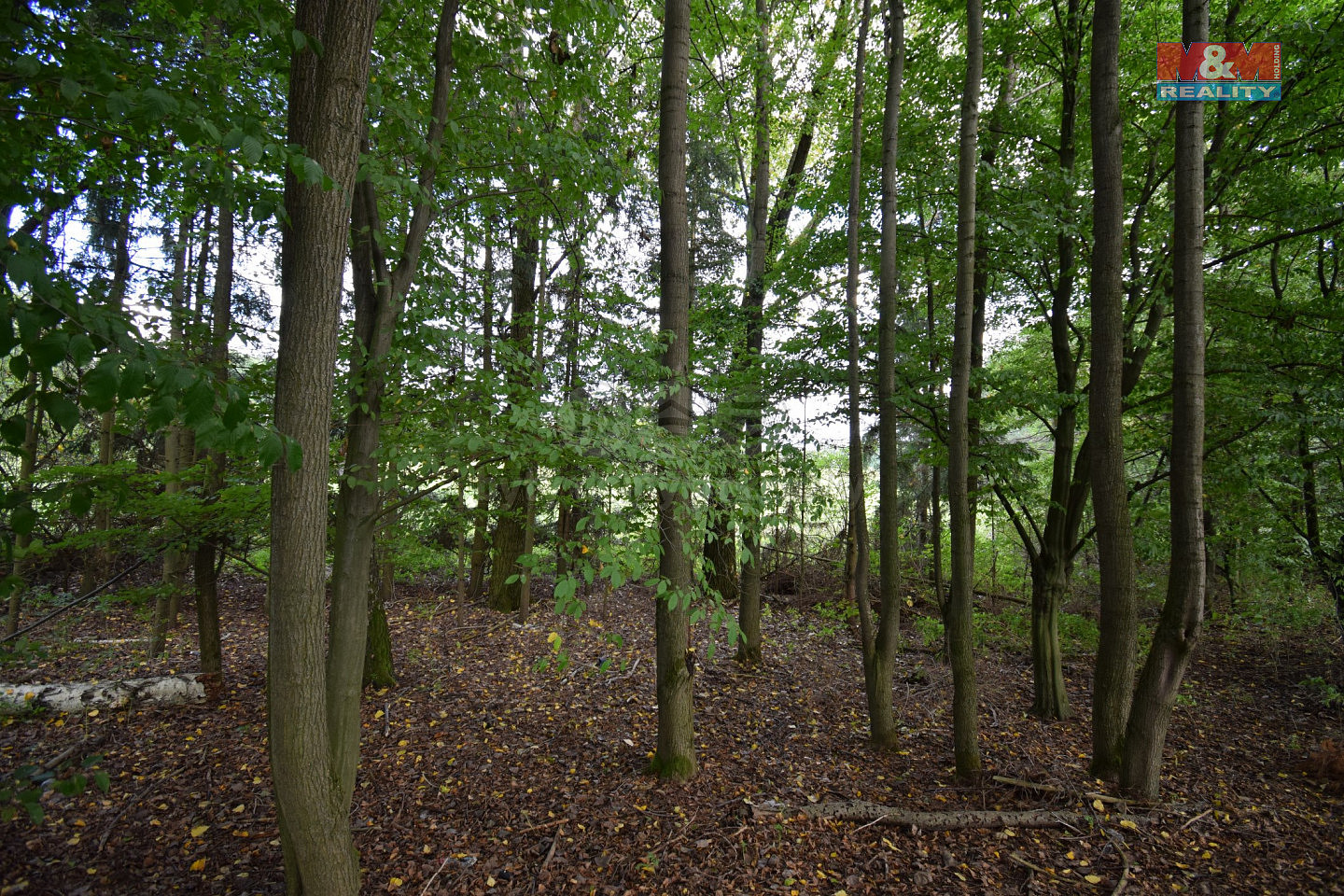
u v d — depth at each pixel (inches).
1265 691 308.0
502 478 167.5
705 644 346.0
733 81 355.3
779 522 187.6
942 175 271.3
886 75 304.3
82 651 296.2
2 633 312.7
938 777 202.4
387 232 178.9
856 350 232.8
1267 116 250.4
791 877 147.6
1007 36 284.0
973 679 199.8
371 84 150.6
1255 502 327.0
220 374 174.9
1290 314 263.9
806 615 430.3
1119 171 193.5
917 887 144.9
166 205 174.6
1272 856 159.9
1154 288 265.4
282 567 106.2
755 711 260.5
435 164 157.2
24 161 109.5
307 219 106.4
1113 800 181.0
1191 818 176.1
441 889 142.6
